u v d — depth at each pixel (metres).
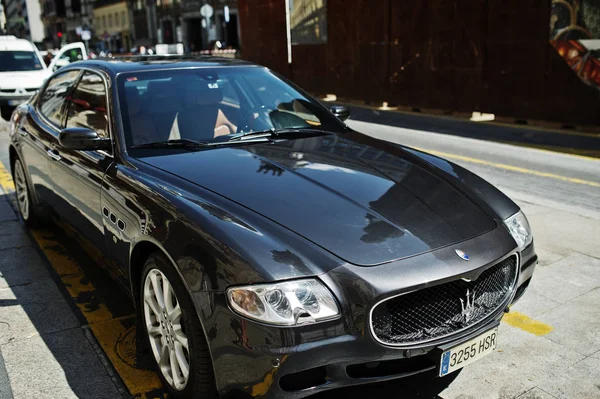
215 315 2.20
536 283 3.88
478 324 2.43
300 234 2.35
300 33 17.22
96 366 2.92
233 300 2.16
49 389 2.73
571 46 9.98
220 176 2.81
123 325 3.35
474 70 11.88
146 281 2.69
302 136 3.51
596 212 5.49
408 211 2.62
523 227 2.86
